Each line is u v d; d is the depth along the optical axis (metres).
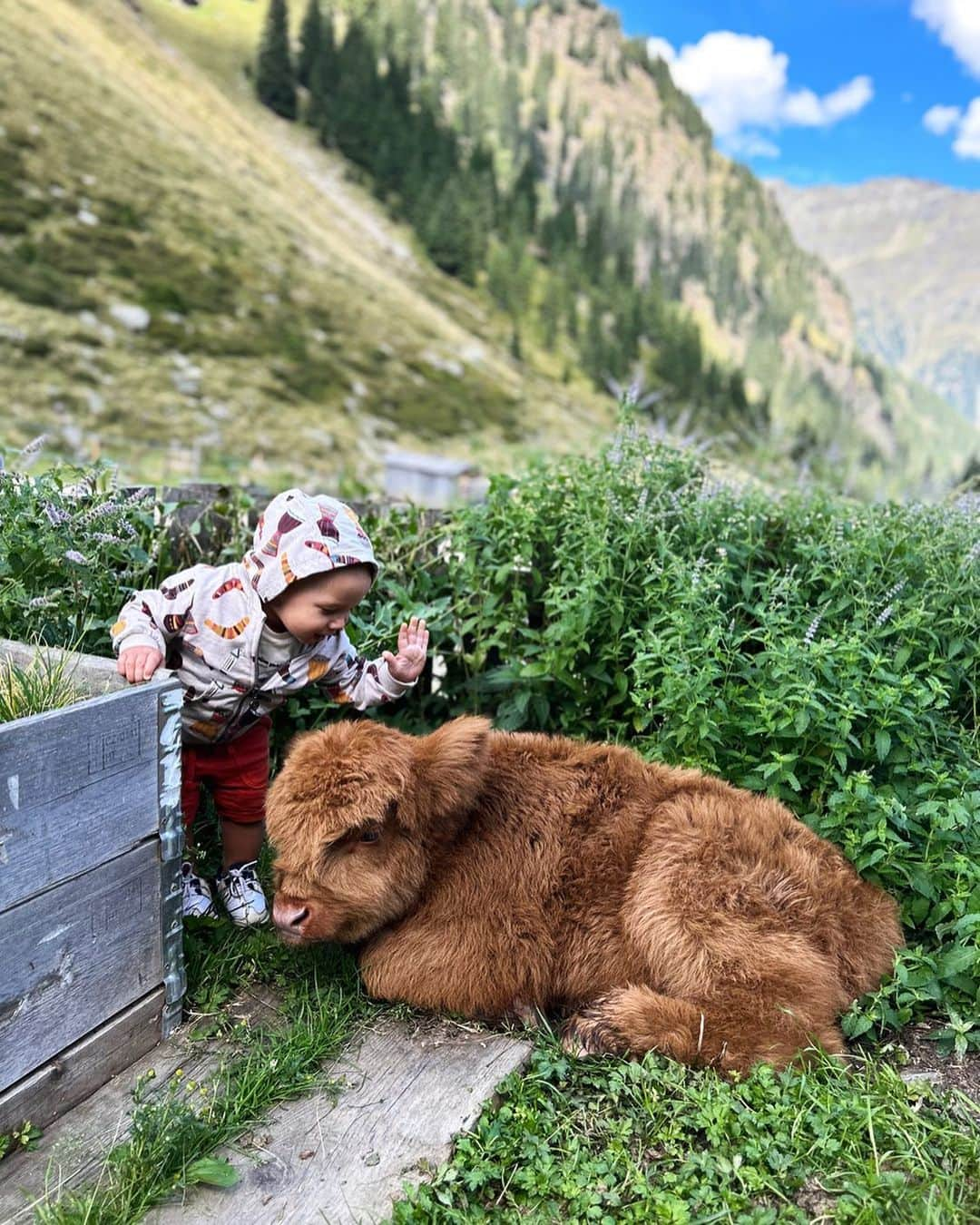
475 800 3.21
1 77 34.34
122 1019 2.82
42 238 30.91
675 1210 2.41
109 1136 2.60
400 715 4.97
